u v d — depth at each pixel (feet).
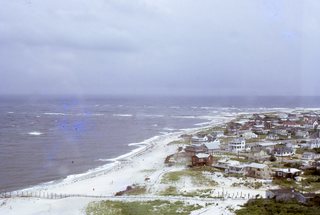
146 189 293.84
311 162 378.73
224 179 318.24
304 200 236.22
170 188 291.99
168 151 497.87
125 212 227.81
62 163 443.32
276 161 396.37
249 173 334.85
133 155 488.02
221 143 525.75
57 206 245.65
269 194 255.91
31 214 234.58
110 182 337.72
